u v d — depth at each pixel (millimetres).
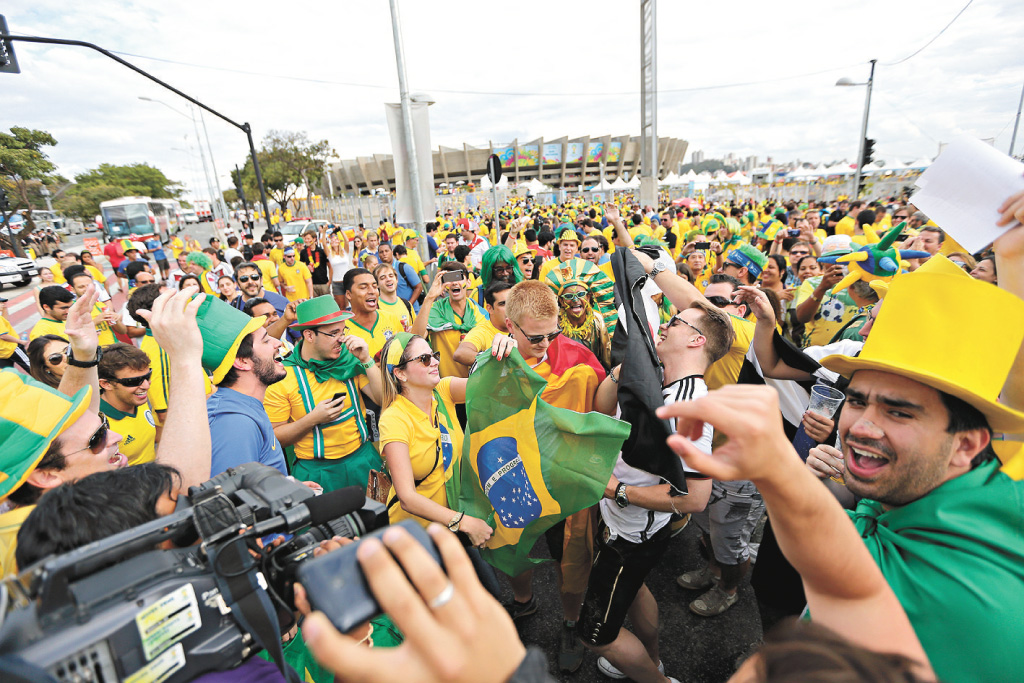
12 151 37156
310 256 8992
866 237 5094
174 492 1166
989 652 902
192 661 795
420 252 7082
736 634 2748
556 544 2531
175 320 1642
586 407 2652
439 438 2463
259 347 2344
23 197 36750
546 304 2475
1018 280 1259
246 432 2197
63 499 988
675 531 2209
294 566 961
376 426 3086
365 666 440
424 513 2145
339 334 2939
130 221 32594
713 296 3148
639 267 2398
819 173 34500
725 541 2709
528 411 2086
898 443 1102
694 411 579
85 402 1714
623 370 2057
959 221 1377
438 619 448
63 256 9219
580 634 2195
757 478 581
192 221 72312
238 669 865
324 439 2967
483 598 481
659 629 2805
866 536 1193
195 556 866
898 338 1117
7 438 1493
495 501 2176
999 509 997
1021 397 1235
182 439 1597
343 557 525
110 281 11836
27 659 645
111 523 978
